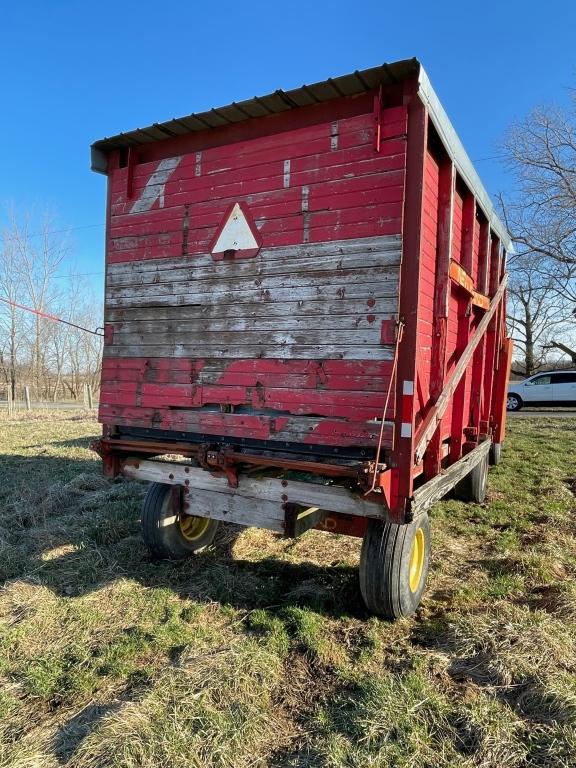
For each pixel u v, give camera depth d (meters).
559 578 4.26
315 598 3.84
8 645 3.26
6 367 34.69
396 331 3.13
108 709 2.65
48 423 15.83
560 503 6.53
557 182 22.08
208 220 3.91
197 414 3.94
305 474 4.63
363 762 2.25
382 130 3.21
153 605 3.79
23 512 5.83
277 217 3.59
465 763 2.26
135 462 4.38
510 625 3.30
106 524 5.30
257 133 3.71
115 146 4.33
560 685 2.68
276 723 2.61
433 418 3.45
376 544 3.46
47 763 2.31
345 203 3.33
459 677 2.91
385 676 2.93
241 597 3.92
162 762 2.26
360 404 3.26
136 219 4.29
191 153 4.01
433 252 3.60
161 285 4.16
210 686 2.75
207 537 4.89
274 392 3.59
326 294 3.39
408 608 3.55
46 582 4.11
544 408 22.19
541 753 2.31
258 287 3.67
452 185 3.71
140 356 4.28
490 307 5.48
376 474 3.01
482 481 6.52
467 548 5.05
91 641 3.34
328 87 3.24
